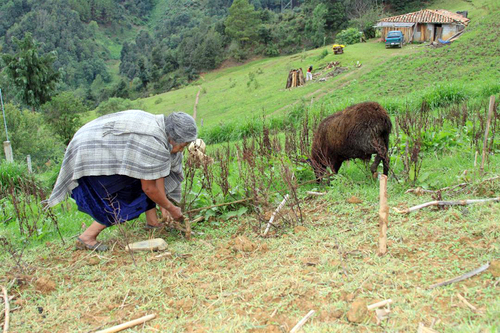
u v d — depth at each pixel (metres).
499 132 7.00
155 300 3.26
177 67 83.56
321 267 3.35
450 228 3.71
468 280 2.88
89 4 150.12
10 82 40.09
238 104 34.34
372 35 51.41
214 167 7.18
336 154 6.02
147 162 3.72
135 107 42.34
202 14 133.12
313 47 72.44
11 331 3.05
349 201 4.82
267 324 2.74
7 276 3.81
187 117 3.82
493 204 4.00
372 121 5.39
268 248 3.91
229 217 5.00
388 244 3.58
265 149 7.51
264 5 121.56
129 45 123.44
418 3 68.06
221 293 3.18
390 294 2.85
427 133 6.93
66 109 28.30
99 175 3.81
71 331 2.97
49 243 4.72
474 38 33.03
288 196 4.75
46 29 111.69
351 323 2.62
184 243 4.30
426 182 5.08
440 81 24.17
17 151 18.77
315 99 26.78
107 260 4.00
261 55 76.75
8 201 7.12
